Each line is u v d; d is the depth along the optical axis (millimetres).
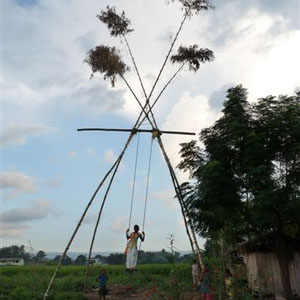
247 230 18609
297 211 16359
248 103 18344
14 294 21875
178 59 15672
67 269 42844
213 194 17031
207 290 10430
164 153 15375
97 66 15445
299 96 18312
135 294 23828
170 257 10844
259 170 16312
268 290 19875
